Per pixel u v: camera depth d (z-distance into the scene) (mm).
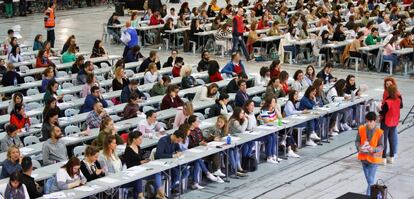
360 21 39875
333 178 18906
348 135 23125
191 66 27641
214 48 36875
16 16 49469
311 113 21734
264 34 37000
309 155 21031
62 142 17172
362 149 16641
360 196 13477
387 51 32031
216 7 44000
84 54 31375
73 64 27812
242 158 19359
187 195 17547
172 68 28016
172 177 17375
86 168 15727
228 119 19875
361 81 30391
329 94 23844
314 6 43750
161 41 39062
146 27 38344
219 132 19312
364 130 16688
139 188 16219
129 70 27844
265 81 26156
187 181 18016
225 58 35469
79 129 19703
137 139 16859
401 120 24719
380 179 18469
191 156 17344
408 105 26594
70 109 21984
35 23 46031
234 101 22938
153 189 16734
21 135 19453
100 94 22484
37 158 17844
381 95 25672
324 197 17438
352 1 47344
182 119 19969
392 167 19828
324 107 22516
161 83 24203
